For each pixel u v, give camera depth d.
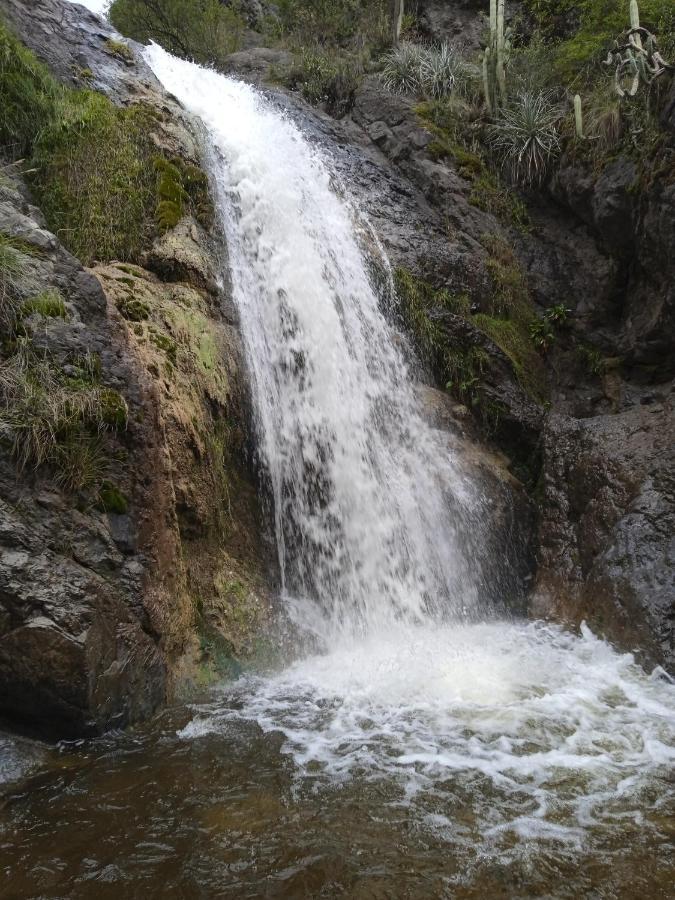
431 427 8.40
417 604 7.10
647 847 3.37
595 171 9.78
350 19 16.33
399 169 11.52
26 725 4.27
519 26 13.86
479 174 11.34
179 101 9.44
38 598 4.15
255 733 4.45
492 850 3.32
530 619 7.24
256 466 6.60
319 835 3.41
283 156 9.77
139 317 6.00
